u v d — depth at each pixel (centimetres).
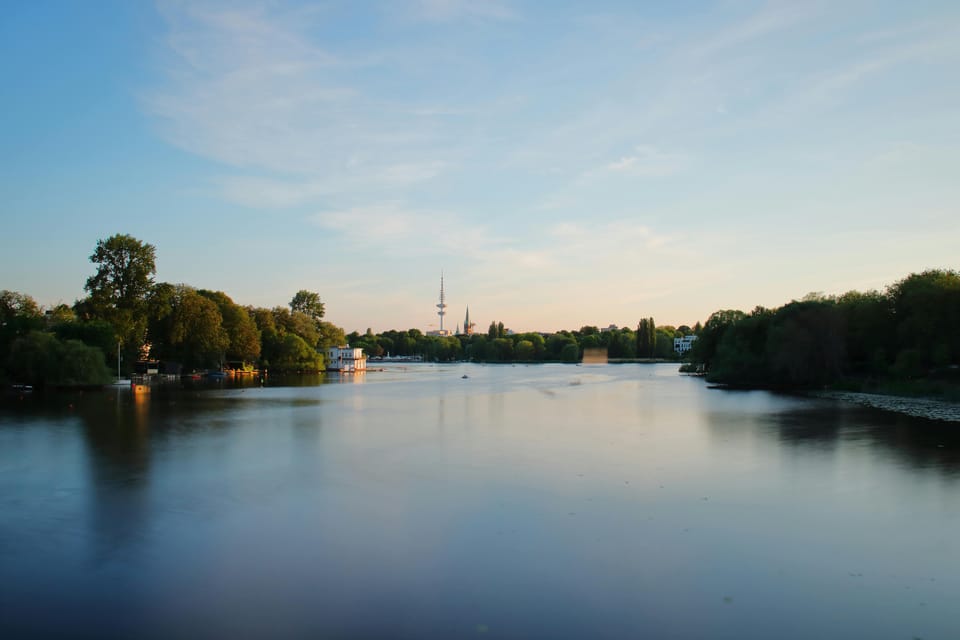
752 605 1862
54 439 4806
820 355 10225
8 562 2194
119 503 2941
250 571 2108
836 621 1767
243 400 8444
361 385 12625
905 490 3188
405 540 2416
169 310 13038
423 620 1756
